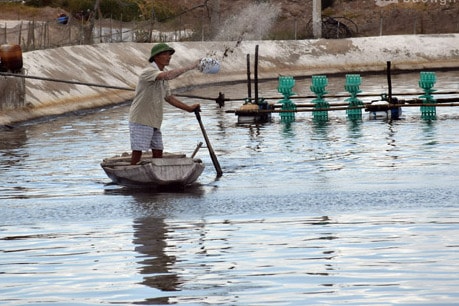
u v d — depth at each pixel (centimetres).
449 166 3319
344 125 4919
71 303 1792
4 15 10800
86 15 11288
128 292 1850
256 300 1770
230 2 12169
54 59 6806
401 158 3578
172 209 2673
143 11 11906
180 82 8181
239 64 9250
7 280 1966
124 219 2558
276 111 5206
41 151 4119
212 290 1842
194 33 10400
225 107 6391
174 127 5066
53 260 2122
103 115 5938
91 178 3319
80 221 2555
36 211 2716
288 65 9706
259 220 2470
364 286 1834
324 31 11162
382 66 10200
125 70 7681
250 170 3403
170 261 2075
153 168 3002
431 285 1827
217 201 2769
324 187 2952
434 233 2239
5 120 5241
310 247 2150
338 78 9400
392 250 2092
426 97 5306
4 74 3800
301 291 1817
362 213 2511
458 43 10812
